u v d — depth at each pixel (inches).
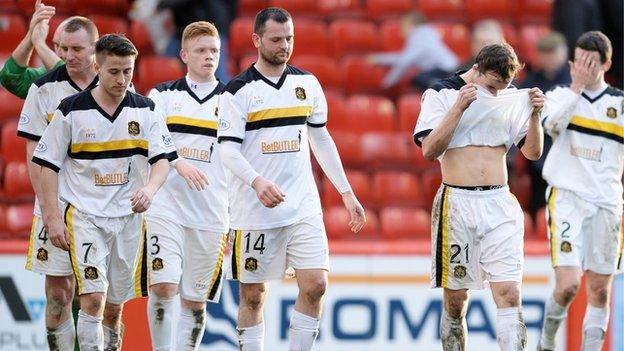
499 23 1846.7
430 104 926.4
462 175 921.5
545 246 1294.3
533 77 1457.9
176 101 1034.7
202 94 1039.6
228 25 1598.2
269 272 945.5
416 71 1675.7
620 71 1590.8
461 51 1765.5
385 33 1776.6
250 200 936.3
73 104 880.9
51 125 879.7
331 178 962.7
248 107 922.7
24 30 1723.7
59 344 962.1
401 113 1621.6
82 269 887.7
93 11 1753.2
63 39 941.2
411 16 1674.5
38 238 947.3
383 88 1707.7
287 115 926.4
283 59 920.3
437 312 1272.1
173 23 1627.7
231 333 1254.3
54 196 874.8
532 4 1855.3
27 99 952.3
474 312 1268.5
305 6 1845.5
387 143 1585.9
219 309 1254.3
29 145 954.1
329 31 1779.0
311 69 1706.4
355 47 1770.4
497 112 916.6
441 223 929.5
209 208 1042.7
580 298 1272.1
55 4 1740.9
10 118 1625.2
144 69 1619.1
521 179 1542.8
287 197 928.3
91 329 892.0
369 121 1630.2
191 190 1037.2
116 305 951.0
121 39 860.0
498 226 917.8
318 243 927.7
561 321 1093.1
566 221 1075.3
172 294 1024.9
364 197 1524.4
